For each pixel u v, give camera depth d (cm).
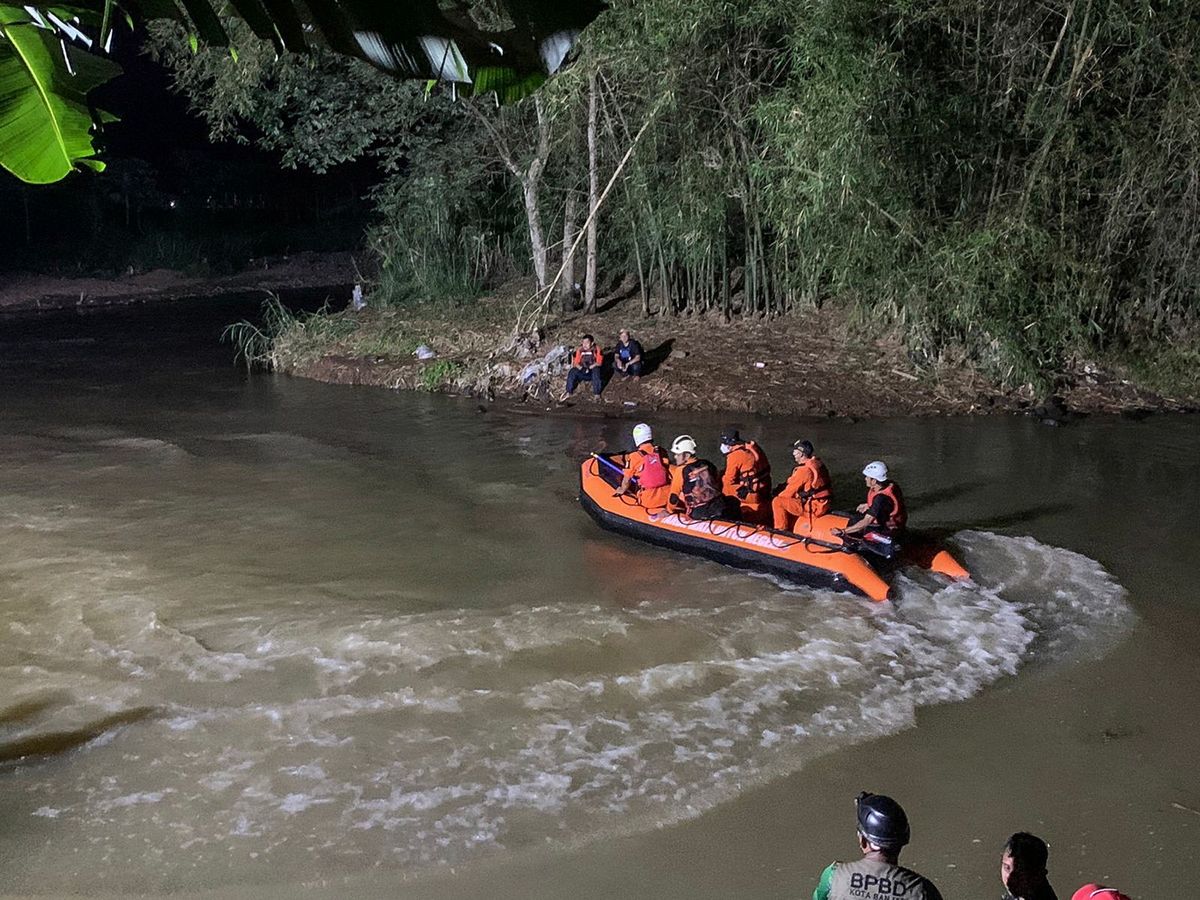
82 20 225
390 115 2022
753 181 1716
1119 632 848
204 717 719
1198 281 1680
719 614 888
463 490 1250
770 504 1065
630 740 689
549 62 215
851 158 1472
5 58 252
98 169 270
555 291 2100
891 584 941
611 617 883
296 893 539
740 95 1714
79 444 1466
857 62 1434
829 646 825
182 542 1072
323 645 830
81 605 910
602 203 1917
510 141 2078
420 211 2244
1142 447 1383
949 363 1677
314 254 3556
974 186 1611
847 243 1585
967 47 1572
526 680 771
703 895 536
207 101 2012
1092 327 1644
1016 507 1151
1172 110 1484
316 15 212
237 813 609
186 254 3284
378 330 2067
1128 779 638
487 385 1755
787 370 1698
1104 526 1089
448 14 221
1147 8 1409
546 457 1388
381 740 689
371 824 598
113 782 642
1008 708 729
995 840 576
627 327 1917
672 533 1030
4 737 693
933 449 1377
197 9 216
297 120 2092
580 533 1100
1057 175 1553
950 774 646
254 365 2059
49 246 3103
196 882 548
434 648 823
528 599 923
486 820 602
